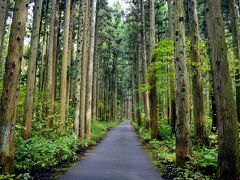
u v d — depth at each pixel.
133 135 29.38
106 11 36.19
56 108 21.48
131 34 40.00
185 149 9.81
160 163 11.36
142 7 30.58
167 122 30.05
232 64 15.93
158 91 25.05
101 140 23.44
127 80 71.81
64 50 19.56
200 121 13.77
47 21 29.19
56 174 9.08
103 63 52.78
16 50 8.27
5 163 7.91
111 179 8.50
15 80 8.24
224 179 6.98
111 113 63.75
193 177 8.26
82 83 20.39
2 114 8.06
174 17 10.49
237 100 18.97
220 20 7.37
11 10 24.28
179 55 10.17
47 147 11.16
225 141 7.06
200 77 14.12
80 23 19.19
